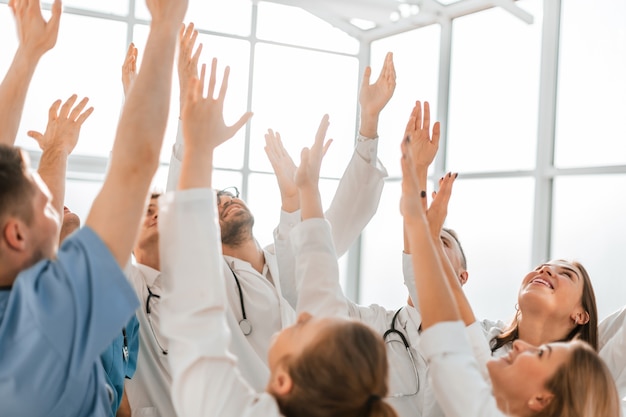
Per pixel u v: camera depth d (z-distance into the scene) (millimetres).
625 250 5238
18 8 2000
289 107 7680
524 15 6141
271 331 3035
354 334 1396
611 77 5418
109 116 6848
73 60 6734
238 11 7426
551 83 5863
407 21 7340
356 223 3023
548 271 2938
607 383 1772
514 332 2977
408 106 7625
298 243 1916
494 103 6578
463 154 6867
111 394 1717
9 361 1251
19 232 1312
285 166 2578
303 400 1369
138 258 3242
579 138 5645
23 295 1256
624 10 5348
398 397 2799
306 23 7723
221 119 1550
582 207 5578
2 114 1936
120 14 6875
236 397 1385
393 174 7723
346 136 8008
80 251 1271
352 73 8000
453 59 7051
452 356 1623
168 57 1409
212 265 1434
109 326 1271
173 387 1418
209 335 1405
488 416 1557
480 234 6547
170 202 1454
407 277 2494
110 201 1296
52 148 2031
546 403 1775
